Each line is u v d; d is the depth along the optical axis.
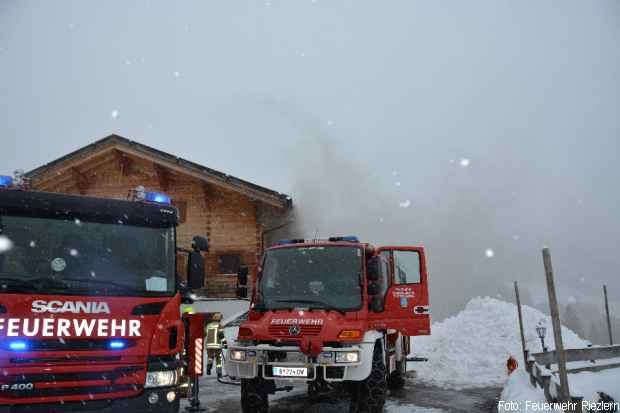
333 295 8.00
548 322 14.59
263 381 7.95
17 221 6.17
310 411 8.77
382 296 8.33
